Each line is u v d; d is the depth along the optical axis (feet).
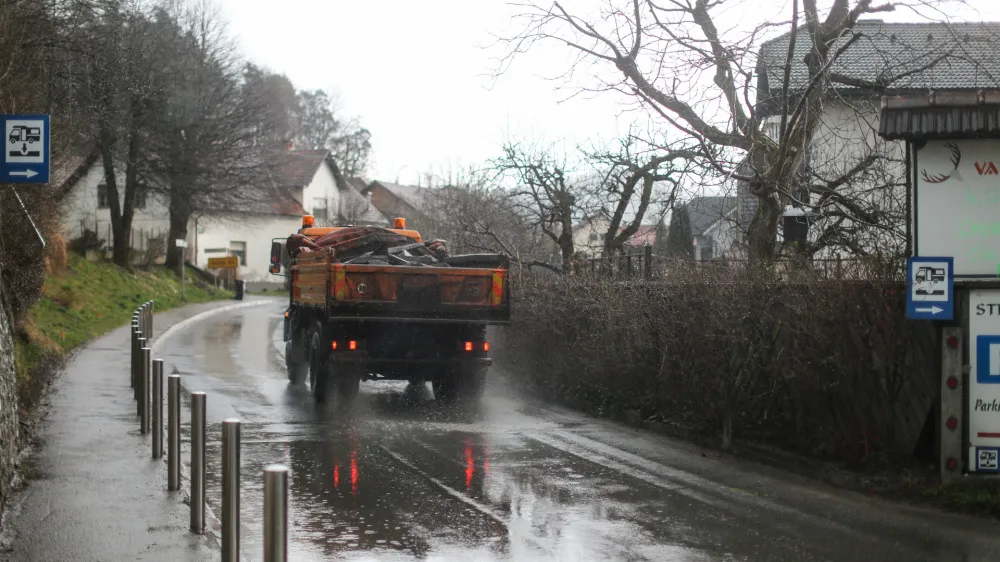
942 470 24.32
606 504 24.71
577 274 46.96
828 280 27.25
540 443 33.88
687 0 41.50
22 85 44.55
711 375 32.68
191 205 156.97
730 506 24.45
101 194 172.65
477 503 24.82
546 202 66.80
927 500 24.21
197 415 21.52
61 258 105.29
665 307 35.40
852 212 40.04
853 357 26.30
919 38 67.82
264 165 155.84
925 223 24.97
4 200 45.03
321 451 32.24
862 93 42.65
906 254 26.11
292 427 37.37
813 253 39.63
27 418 36.40
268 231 213.46
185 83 138.41
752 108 40.04
